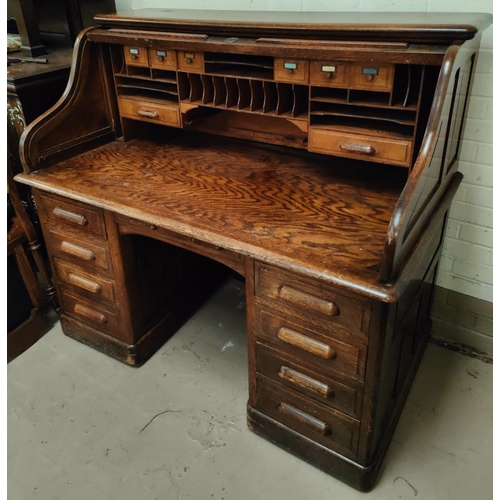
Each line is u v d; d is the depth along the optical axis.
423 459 1.60
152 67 1.67
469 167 1.72
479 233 1.80
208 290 2.37
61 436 1.70
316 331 1.33
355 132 1.38
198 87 1.66
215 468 1.58
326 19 1.48
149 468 1.59
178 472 1.57
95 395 1.86
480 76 1.58
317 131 1.43
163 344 2.10
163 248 1.95
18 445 1.67
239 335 2.14
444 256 1.91
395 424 1.67
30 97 1.94
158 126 2.07
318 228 1.33
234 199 1.50
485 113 1.62
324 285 1.24
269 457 1.62
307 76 1.37
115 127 1.97
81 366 2.00
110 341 1.98
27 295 2.10
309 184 1.58
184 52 1.57
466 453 1.61
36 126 1.70
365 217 1.38
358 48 1.25
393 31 1.21
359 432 1.41
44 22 2.33
